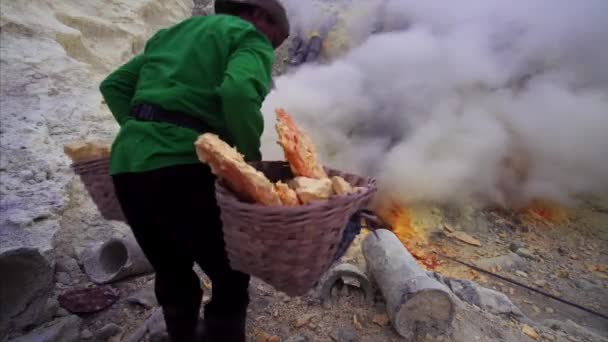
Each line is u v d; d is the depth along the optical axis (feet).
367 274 9.26
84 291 7.93
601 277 14.03
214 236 4.87
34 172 10.09
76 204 10.20
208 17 5.15
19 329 6.52
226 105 4.15
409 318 7.40
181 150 4.51
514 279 13.55
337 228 3.96
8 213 8.48
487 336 7.91
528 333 8.49
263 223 3.67
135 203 4.92
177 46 4.98
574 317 11.55
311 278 4.10
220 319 5.41
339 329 7.58
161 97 4.62
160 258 5.39
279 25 5.36
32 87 13.88
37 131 11.69
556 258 15.28
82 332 6.97
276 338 7.24
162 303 5.64
